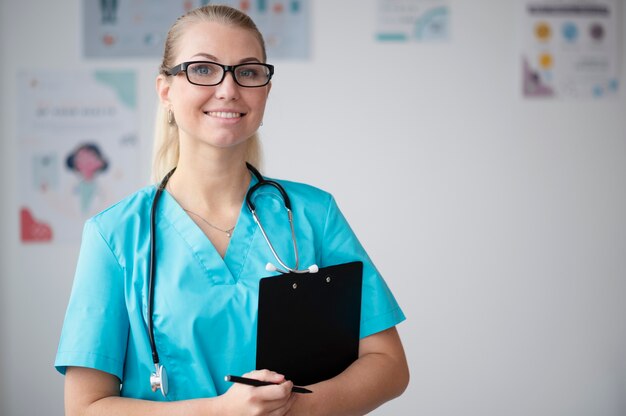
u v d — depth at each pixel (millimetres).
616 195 3002
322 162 2906
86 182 2852
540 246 2988
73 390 1165
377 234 2932
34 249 2859
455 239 2957
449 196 2949
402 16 2898
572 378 3008
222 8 1214
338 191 2914
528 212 2979
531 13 2924
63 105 2832
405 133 2926
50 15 2818
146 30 2830
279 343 1129
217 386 1180
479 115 2939
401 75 2910
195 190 1250
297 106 2889
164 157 1336
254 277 1223
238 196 1277
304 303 1148
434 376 2961
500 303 2980
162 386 1136
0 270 2855
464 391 2969
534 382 2994
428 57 2914
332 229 1326
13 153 2838
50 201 2852
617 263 3012
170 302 1170
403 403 2953
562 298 3002
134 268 1197
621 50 2971
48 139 2840
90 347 1153
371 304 1305
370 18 2889
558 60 2947
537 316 2994
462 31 2918
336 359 1211
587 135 2977
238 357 1181
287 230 1281
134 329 1186
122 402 1133
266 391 1040
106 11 2818
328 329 1189
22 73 2822
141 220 1234
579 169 2984
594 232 3002
